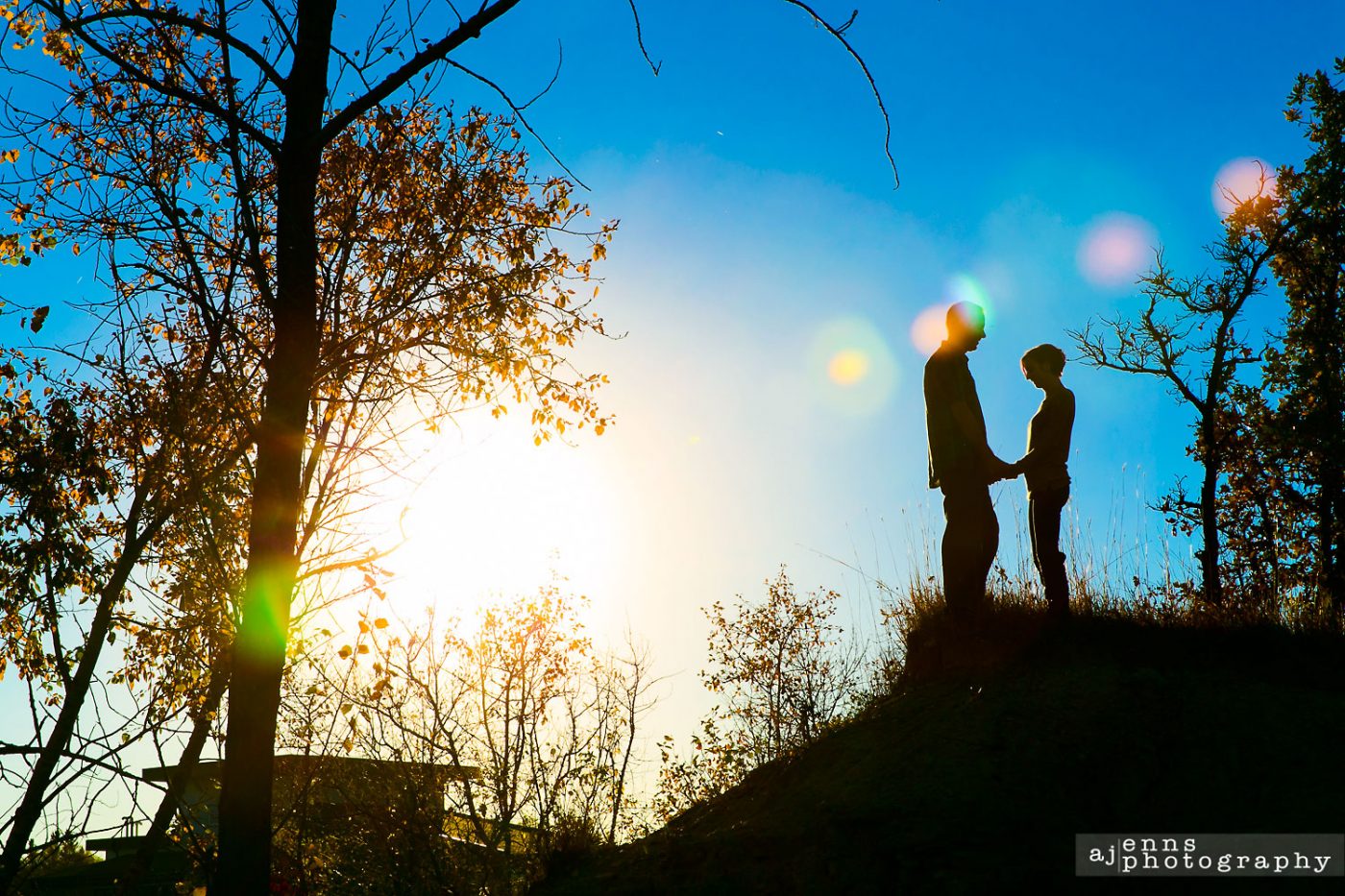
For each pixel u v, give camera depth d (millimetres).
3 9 8375
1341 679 7391
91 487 10234
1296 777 6059
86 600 10672
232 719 5867
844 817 6375
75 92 7633
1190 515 19516
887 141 5805
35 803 6238
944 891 5531
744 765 17125
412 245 9758
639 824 11859
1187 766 6352
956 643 8539
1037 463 8703
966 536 8609
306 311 6348
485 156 11133
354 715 9461
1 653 11156
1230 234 19844
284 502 6133
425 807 9977
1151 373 19812
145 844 7953
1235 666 7684
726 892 6102
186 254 6641
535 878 8430
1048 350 9008
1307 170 19641
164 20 5910
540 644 12141
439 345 9898
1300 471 19547
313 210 6449
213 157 7570
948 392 8836
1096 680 7516
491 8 5867
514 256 11047
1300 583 9234
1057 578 8539
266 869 5730
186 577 8367
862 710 8969
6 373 10688
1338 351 19609
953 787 6512
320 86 6516
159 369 7301
